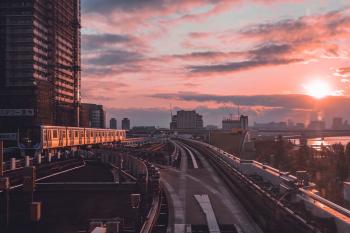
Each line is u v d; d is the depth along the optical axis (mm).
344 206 28891
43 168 51156
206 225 22656
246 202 28047
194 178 40688
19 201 29328
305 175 27266
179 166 53344
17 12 160125
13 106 156250
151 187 28891
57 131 78000
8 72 159250
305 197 23516
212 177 41594
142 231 18531
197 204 28203
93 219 22812
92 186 33219
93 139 107812
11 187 33844
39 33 168000
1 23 160125
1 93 158125
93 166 57281
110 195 31656
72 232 21047
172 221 23594
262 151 90875
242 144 92875
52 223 22969
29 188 23578
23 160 50844
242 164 44188
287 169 54219
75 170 51188
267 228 21547
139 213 24016
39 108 159000
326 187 38000
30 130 70062
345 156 56469
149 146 117438
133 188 33188
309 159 64438
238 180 36938
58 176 44312
